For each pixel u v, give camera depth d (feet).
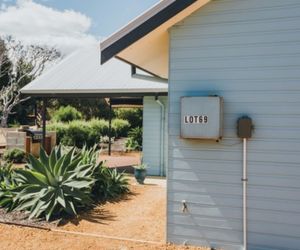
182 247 15.72
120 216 21.22
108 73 43.14
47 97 42.78
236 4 15.30
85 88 39.70
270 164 14.80
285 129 14.66
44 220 19.79
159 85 37.42
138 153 61.36
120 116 84.94
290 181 14.56
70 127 63.05
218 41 15.52
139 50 18.38
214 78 15.56
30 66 125.70
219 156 15.48
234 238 15.25
